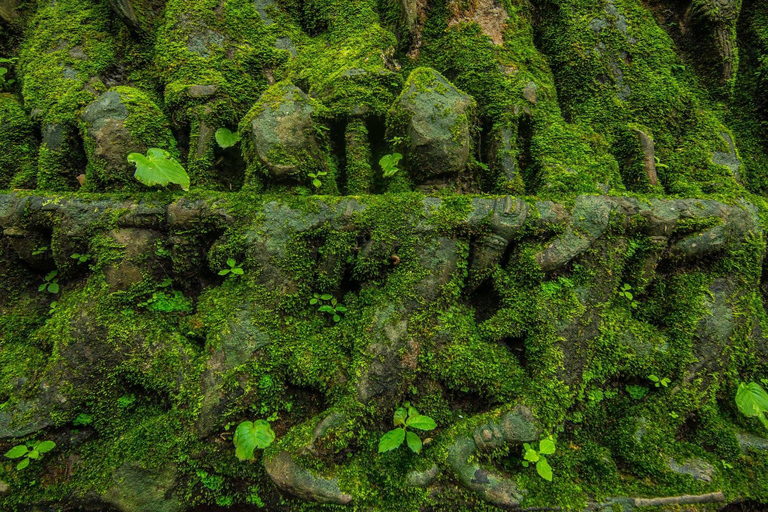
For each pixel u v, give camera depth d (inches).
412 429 47.4
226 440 46.9
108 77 58.6
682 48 66.4
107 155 51.6
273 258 48.9
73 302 49.9
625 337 50.2
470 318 50.5
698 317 50.7
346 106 54.7
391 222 49.7
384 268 50.6
